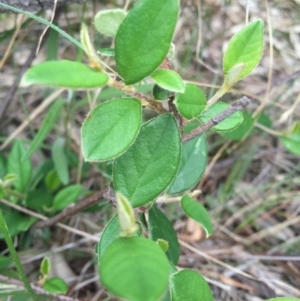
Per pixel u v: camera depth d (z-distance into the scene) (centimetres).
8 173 20
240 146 27
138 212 13
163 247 12
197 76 28
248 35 11
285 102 28
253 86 29
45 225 20
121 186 12
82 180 24
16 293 16
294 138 23
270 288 22
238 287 22
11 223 20
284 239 25
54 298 17
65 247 21
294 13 31
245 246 23
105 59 24
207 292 12
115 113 10
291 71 30
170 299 12
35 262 21
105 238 12
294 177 27
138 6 10
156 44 10
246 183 27
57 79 8
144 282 8
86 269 22
